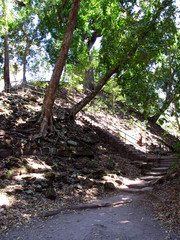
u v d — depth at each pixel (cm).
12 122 1145
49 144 1169
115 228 546
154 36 981
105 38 1423
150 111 1023
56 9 2019
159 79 860
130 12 1182
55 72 1234
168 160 1430
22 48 2772
